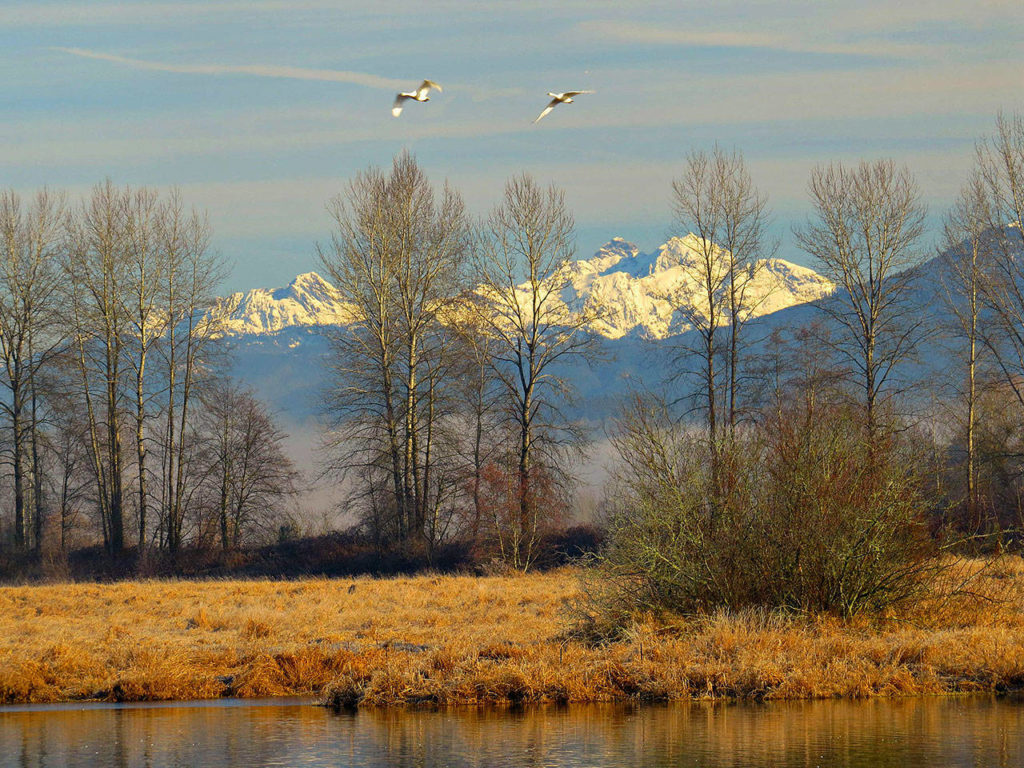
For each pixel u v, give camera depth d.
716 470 45.91
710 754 26.98
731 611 43.94
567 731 30.17
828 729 29.56
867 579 44.22
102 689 38.12
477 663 37.09
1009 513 97.25
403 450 119.94
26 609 69.94
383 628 53.28
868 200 109.19
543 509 107.75
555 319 116.25
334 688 35.94
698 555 45.06
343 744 29.17
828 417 47.03
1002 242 108.12
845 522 43.97
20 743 29.95
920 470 46.25
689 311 116.56
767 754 26.83
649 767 25.78
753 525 45.12
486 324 115.12
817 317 113.81
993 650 37.31
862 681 34.88
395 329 119.19
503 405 115.31
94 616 65.56
